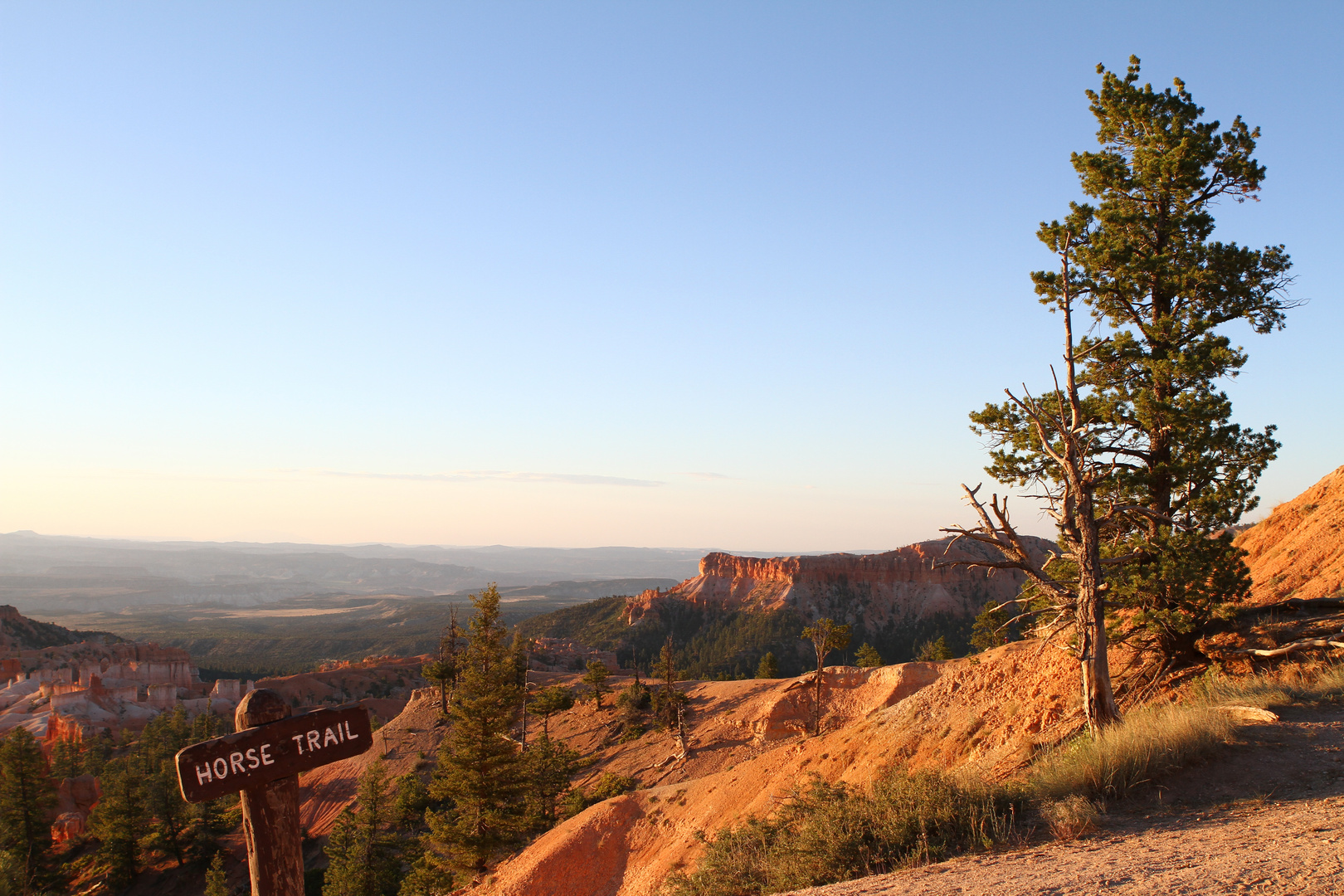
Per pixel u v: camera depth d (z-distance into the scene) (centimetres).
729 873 1302
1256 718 1213
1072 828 888
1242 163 1773
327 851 6281
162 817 7388
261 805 508
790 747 2981
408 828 6956
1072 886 691
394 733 9175
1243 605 1866
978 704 2300
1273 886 620
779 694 6619
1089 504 1469
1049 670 2094
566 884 3003
